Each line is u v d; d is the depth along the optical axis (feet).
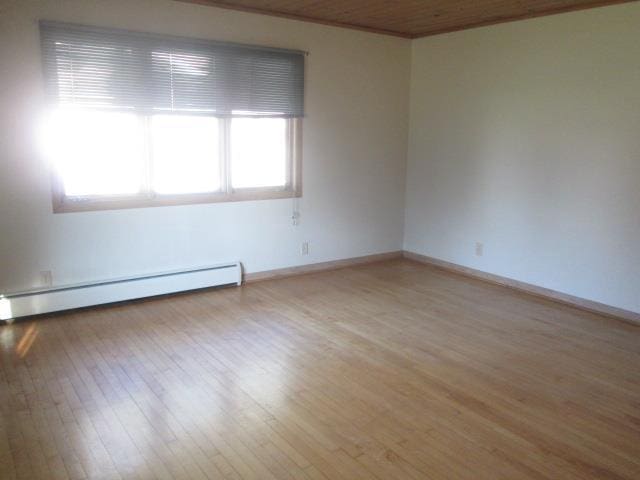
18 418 8.48
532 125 14.97
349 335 12.19
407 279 16.88
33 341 11.48
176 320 12.92
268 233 16.26
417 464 7.50
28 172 12.25
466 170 17.02
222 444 7.89
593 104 13.53
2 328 12.16
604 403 9.28
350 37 16.72
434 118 17.85
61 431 8.14
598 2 13.08
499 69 15.61
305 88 16.06
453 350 11.44
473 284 16.43
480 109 16.33
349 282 16.47
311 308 14.01
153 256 14.28
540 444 8.03
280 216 16.42
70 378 9.85
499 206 16.17
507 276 16.22
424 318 13.38
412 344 11.73
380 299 14.85
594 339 12.16
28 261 12.58
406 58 18.29
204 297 14.73
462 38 16.58
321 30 16.03
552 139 14.55
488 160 16.29
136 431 8.18
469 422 8.61
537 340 12.06
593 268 14.01
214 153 14.97
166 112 13.61
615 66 13.00
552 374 10.36
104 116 13.08
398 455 7.70
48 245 12.75
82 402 9.00
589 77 13.53
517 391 9.66
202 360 10.73
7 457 7.49
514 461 7.61
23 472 7.18
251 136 15.52
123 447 7.77
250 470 7.30
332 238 17.75
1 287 12.36
